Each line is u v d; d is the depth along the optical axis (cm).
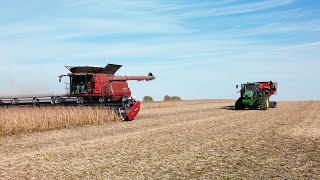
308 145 1285
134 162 1023
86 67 2508
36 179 858
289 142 1354
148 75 2972
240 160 1030
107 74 2611
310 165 961
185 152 1162
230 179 820
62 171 931
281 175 853
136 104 2420
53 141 1503
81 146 1338
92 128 1984
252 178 827
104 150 1235
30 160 1090
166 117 2630
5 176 894
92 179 842
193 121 2238
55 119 2011
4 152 1258
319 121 2130
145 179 833
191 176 852
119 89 2634
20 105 2500
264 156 1087
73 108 2247
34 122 1900
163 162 1015
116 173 895
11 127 1784
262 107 3244
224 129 1773
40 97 2452
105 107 2386
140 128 1914
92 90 2475
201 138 1473
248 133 1614
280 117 2420
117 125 2111
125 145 1334
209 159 1048
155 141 1416
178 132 1688
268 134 1576
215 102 5528
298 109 3241
